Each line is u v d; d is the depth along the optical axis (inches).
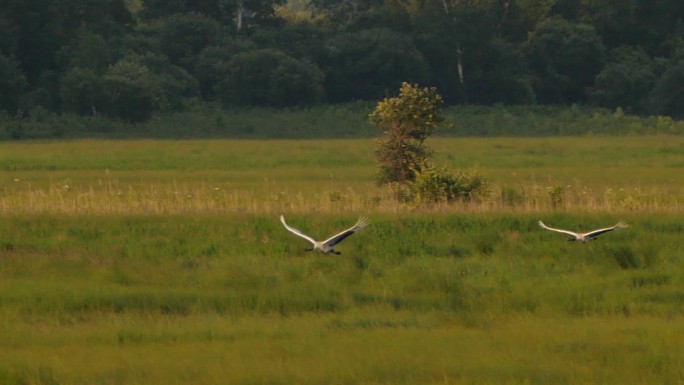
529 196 1092.5
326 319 620.1
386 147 1203.2
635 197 1086.4
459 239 864.3
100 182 1275.8
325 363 520.1
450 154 1903.3
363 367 512.4
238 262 769.6
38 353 541.3
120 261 786.8
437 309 652.1
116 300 654.5
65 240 865.5
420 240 856.9
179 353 540.7
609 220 924.6
